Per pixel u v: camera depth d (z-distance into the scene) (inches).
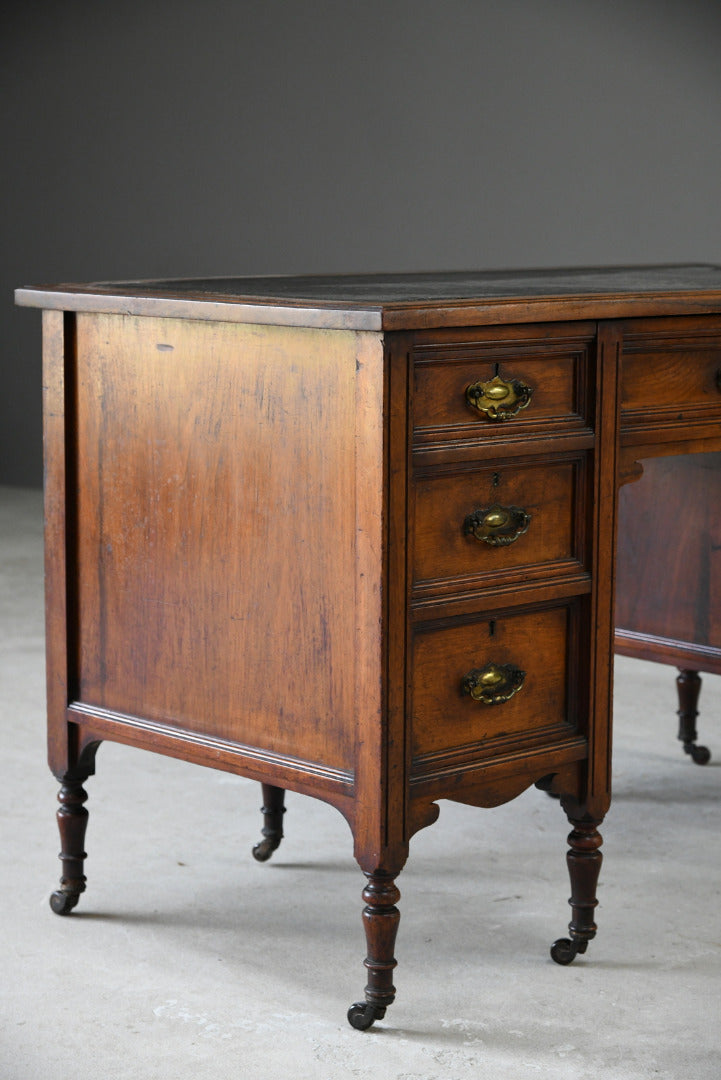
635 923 109.9
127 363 101.6
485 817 133.3
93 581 106.7
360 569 89.0
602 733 101.7
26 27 334.0
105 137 331.9
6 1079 86.3
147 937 106.7
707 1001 97.4
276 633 95.1
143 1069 87.8
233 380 95.1
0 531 279.7
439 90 309.7
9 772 143.9
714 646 138.4
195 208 328.8
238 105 322.7
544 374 95.0
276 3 317.4
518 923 109.8
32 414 336.5
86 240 336.5
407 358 86.9
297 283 113.6
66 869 110.2
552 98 301.6
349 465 88.9
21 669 183.8
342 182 319.0
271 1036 92.2
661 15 290.7
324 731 93.3
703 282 115.3
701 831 129.8
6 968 101.3
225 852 123.6
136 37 327.0
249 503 95.4
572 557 98.9
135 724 104.6
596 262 303.7
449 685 93.7
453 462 90.6
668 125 293.4
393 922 92.0
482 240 311.9
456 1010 96.0
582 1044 91.4
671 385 103.2
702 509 136.6
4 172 339.9
